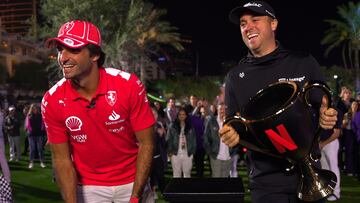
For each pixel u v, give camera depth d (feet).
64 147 8.41
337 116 6.36
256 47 7.22
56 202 25.30
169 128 27.73
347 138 35.60
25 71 193.16
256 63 7.16
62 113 7.98
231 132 6.63
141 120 8.18
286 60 7.05
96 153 8.31
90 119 7.93
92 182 8.60
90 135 8.10
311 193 6.56
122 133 8.18
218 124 26.25
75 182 8.48
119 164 8.56
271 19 7.25
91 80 7.76
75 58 7.51
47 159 46.29
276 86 6.53
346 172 35.88
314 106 6.95
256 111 6.66
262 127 6.36
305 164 6.64
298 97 6.27
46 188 29.58
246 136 6.84
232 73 7.50
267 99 6.66
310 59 7.04
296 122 6.25
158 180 26.21
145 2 132.46
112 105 7.85
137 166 8.41
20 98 176.04
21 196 26.96
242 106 7.20
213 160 26.61
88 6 120.47
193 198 7.41
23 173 36.81
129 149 8.54
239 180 8.57
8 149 55.36
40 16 128.67
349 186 30.40
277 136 6.35
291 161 6.74
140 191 8.41
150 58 145.59
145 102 8.25
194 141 27.58
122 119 8.02
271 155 6.82
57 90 7.97
